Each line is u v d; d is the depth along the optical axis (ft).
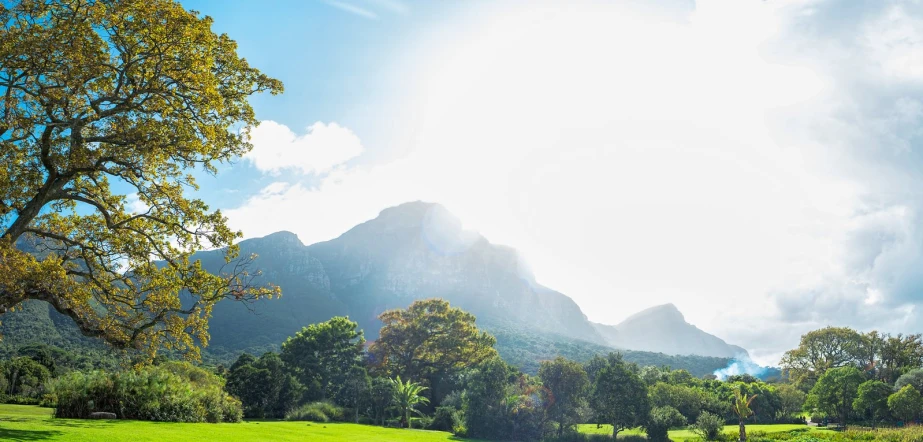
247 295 68.49
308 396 256.93
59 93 61.00
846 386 256.52
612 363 203.10
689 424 222.48
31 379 224.33
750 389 294.05
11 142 62.64
